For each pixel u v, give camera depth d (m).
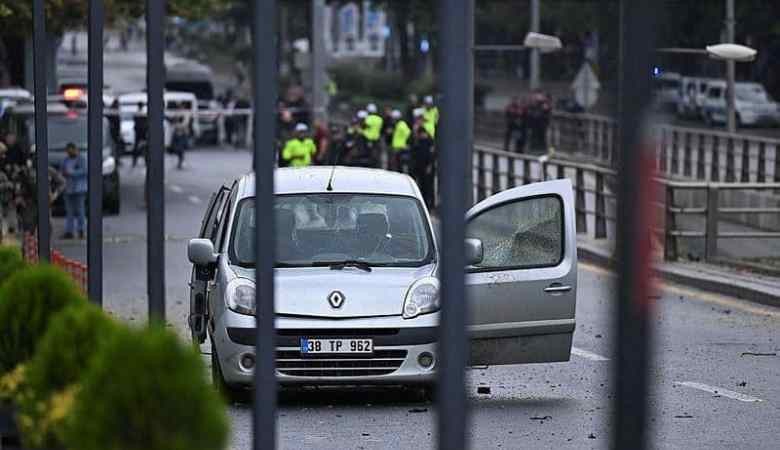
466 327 14.07
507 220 33.12
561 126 143.38
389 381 31.56
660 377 36.34
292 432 29.64
